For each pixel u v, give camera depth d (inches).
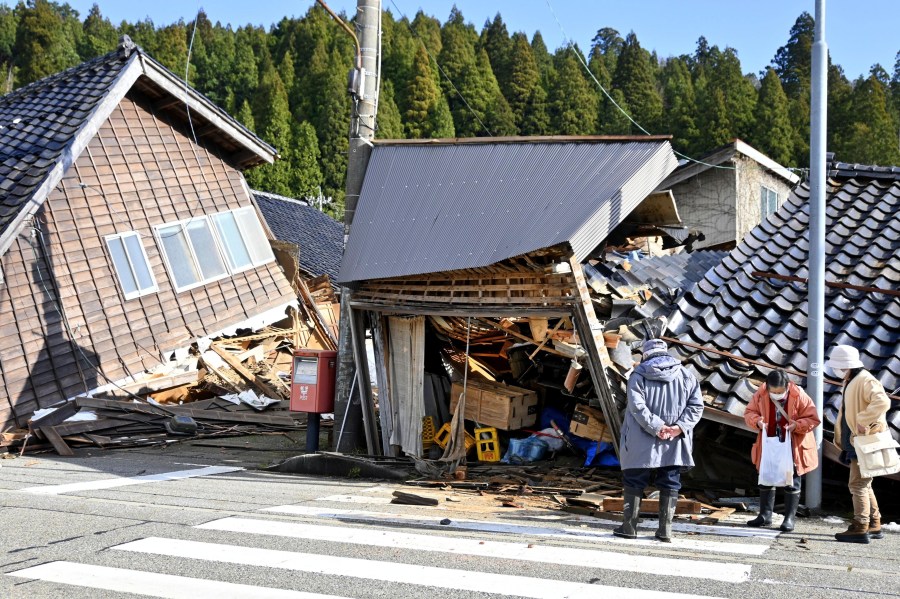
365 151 473.1
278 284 773.3
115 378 606.9
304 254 1120.2
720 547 245.0
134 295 641.0
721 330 383.9
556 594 192.9
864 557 236.7
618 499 303.6
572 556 228.8
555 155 400.5
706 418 345.7
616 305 413.1
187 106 696.4
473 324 450.0
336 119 2185.0
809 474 313.4
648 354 253.1
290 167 2089.1
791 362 353.1
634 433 251.1
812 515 308.0
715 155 803.4
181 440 540.7
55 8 3376.0
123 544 244.8
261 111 2203.5
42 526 271.1
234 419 581.3
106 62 693.9
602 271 448.8
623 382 361.1
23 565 222.8
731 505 321.7
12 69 2420.0
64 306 589.9
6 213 562.3
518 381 464.4
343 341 473.7
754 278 418.9
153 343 642.2
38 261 581.6
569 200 372.2
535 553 232.2
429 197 436.8
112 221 641.6
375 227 450.3
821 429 309.9
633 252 528.1
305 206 1392.7
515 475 386.0
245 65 2487.7
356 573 211.8
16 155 615.2
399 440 446.3
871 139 1697.8
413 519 283.1
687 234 553.3
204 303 696.4
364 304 451.5
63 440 506.0
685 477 368.2
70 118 638.5
